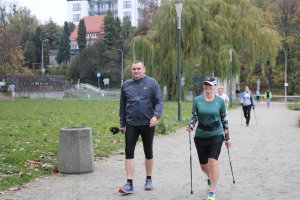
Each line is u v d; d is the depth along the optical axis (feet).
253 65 151.12
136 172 31.55
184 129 65.10
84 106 112.47
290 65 246.06
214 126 23.76
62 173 30.76
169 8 131.34
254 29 146.20
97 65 315.17
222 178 29.09
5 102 127.24
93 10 508.53
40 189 25.93
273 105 162.09
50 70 344.28
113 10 496.23
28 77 215.31
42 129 56.39
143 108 25.46
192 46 131.03
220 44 136.98
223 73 135.85
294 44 241.35
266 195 24.34
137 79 25.94
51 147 41.29
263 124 76.74
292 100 208.44
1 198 23.58
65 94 214.07
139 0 477.77
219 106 23.97
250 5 147.95
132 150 25.38
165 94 143.84
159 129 58.44
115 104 124.47
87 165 31.04
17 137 47.37
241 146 46.06
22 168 31.14
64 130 30.96
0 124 61.87
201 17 131.23
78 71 319.27
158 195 24.53
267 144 47.83
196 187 26.58
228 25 138.10
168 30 131.64
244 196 24.13
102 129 58.95
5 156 34.71
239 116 98.53
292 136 56.18
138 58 135.33
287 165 34.24
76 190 25.75
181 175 30.42
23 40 396.16
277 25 240.53
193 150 42.91
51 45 438.40
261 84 258.16
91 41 422.00
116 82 321.32
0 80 247.91
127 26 362.53
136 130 25.59
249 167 33.32
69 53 398.83
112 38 334.85
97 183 27.73
